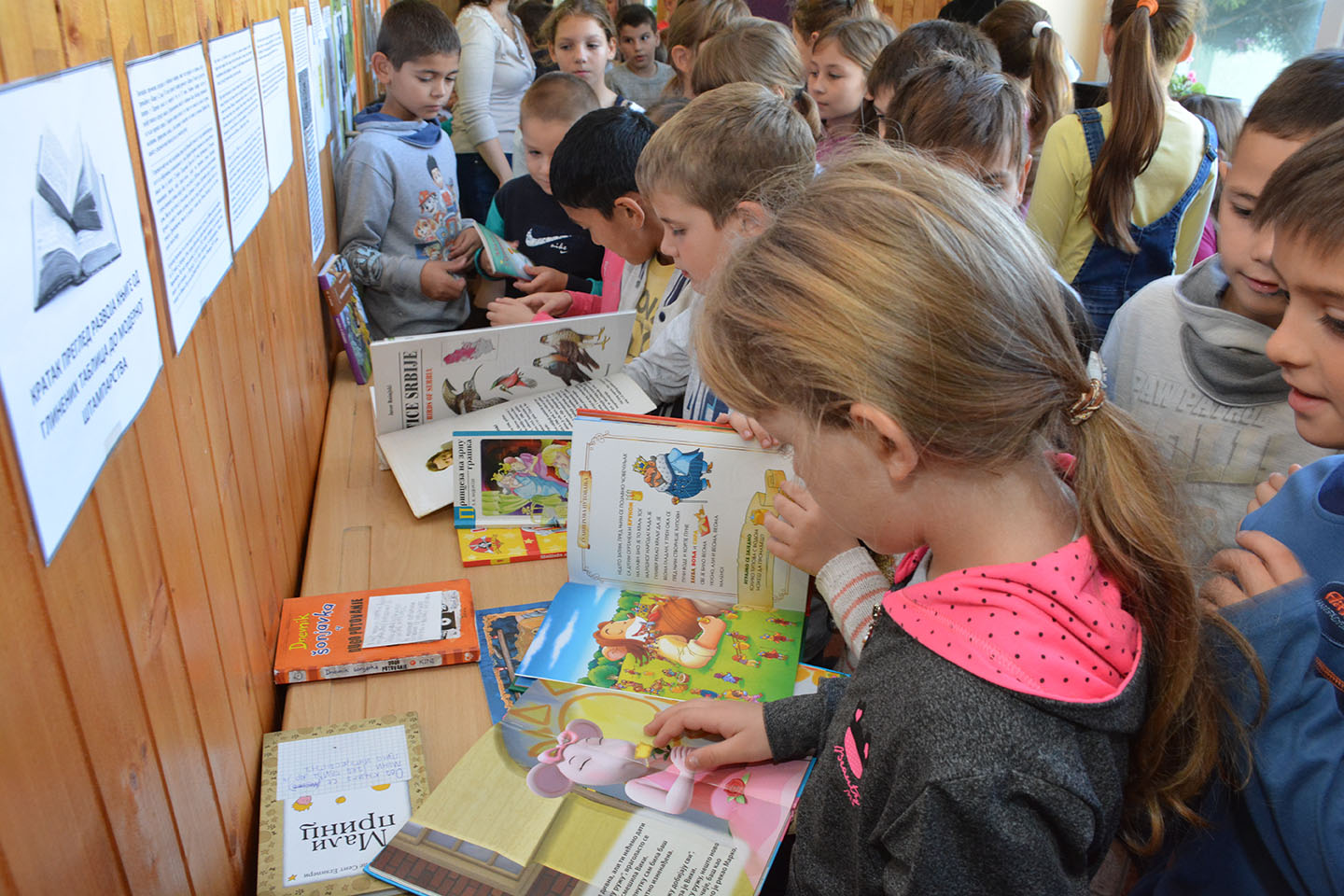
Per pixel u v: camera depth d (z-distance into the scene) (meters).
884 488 0.62
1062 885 0.55
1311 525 0.79
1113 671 0.59
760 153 1.22
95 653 0.53
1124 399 1.39
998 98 1.51
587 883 0.75
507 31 3.66
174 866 0.65
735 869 0.76
